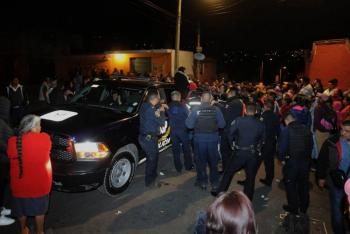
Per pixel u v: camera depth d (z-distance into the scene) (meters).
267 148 5.57
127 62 21.69
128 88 6.07
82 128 4.55
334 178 3.22
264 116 5.53
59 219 4.18
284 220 4.47
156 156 5.32
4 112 4.58
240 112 6.02
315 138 6.68
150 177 5.38
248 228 1.57
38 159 3.24
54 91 9.02
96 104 6.02
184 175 6.10
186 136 6.03
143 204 4.75
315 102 6.85
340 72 15.03
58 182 4.28
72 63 24.25
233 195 1.67
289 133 4.22
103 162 4.50
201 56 16.94
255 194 5.38
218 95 9.69
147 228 4.06
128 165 5.18
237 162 4.58
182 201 4.91
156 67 20.58
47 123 4.68
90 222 4.14
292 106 6.40
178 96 5.93
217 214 1.61
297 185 4.64
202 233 1.77
